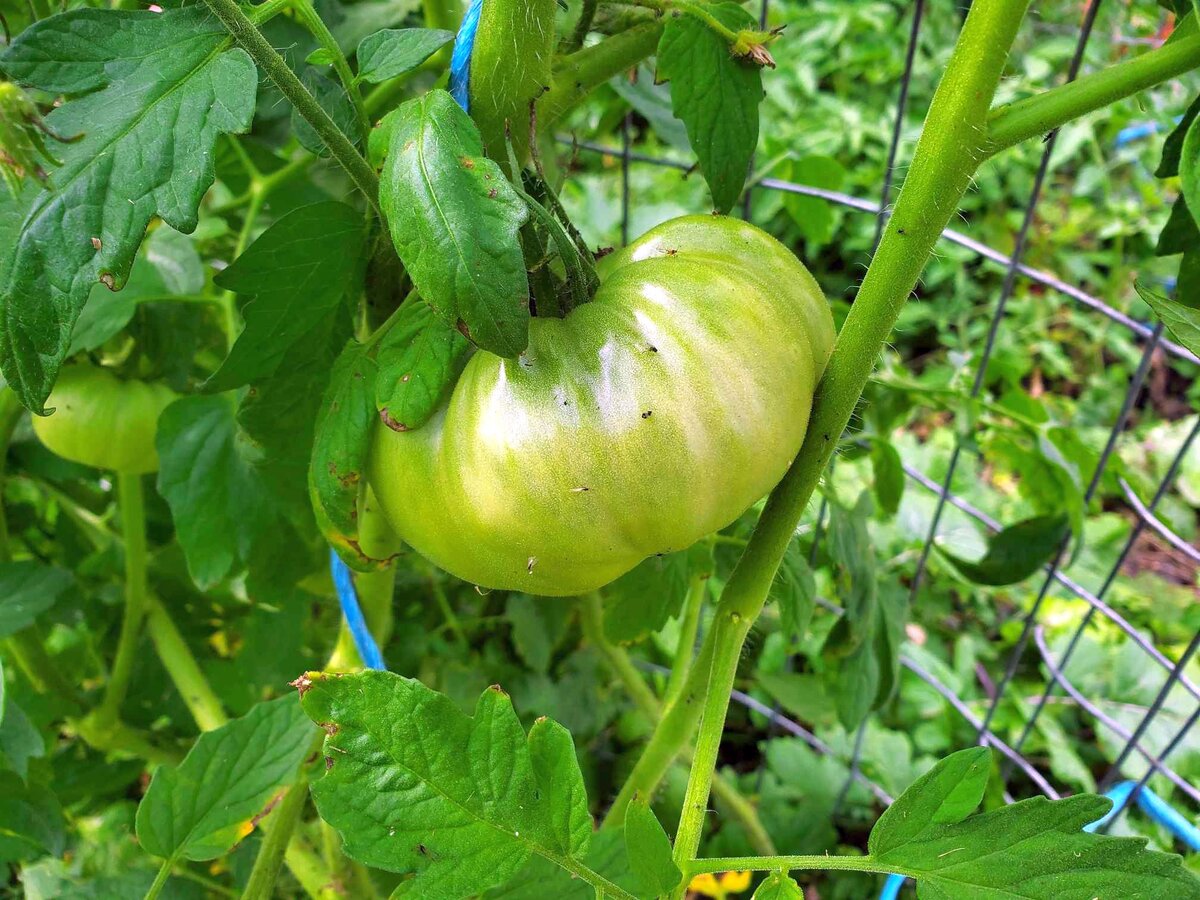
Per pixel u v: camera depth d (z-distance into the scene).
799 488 0.22
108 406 0.33
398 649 0.51
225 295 0.35
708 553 0.38
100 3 0.29
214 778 0.27
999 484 0.92
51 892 0.37
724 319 0.19
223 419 0.33
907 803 0.20
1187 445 0.42
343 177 0.37
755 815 0.55
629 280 0.20
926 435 0.96
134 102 0.19
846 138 1.15
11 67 0.18
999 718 0.66
